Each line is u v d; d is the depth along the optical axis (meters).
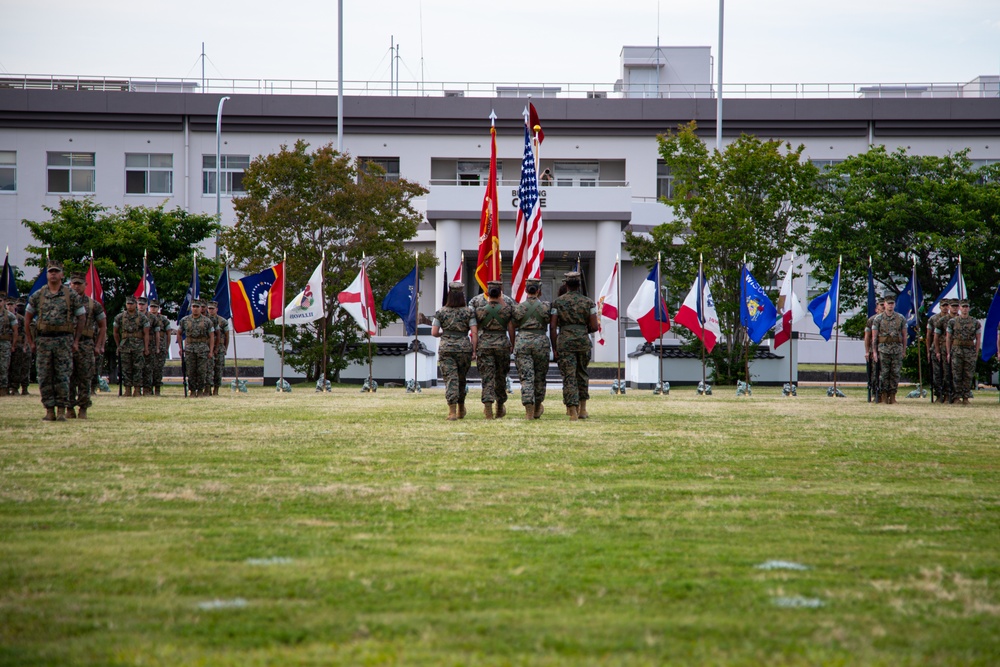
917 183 47.75
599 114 66.62
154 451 13.88
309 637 5.22
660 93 69.06
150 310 31.44
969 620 5.55
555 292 63.97
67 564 6.80
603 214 58.25
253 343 67.38
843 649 5.03
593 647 5.05
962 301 28.77
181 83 69.44
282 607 5.79
